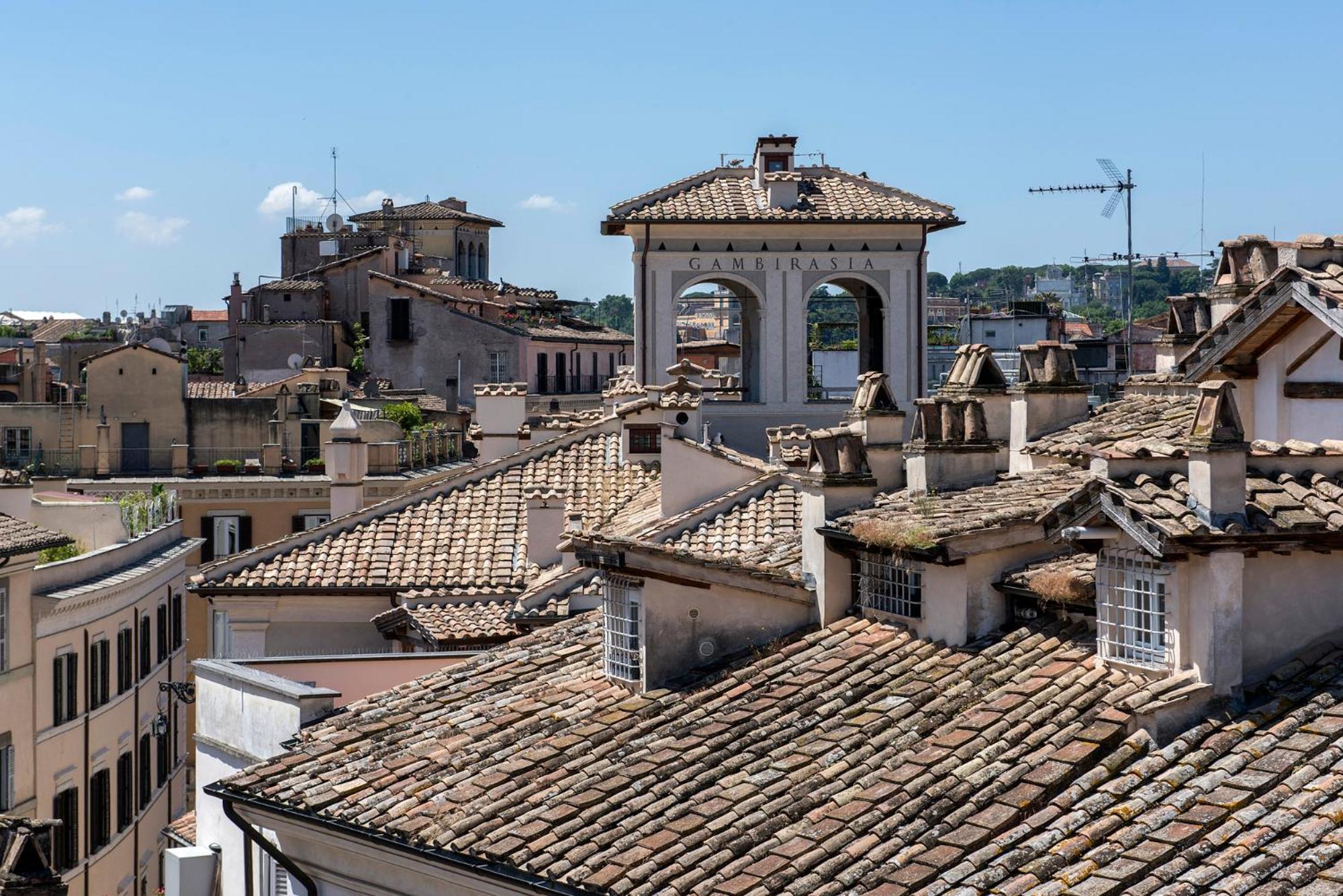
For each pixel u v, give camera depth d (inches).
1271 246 1044.5
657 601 856.9
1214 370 975.6
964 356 1104.2
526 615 1321.4
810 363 1967.3
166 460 3432.6
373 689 1104.8
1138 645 702.5
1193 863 582.9
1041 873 601.6
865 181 1753.2
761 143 1742.1
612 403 1737.2
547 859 710.5
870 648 821.2
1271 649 679.7
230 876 1066.1
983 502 848.9
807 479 885.8
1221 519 669.3
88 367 3444.9
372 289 4505.4
